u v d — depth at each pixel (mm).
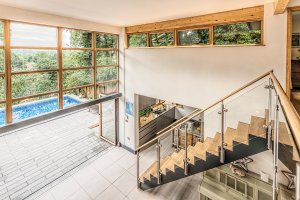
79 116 12281
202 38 5348
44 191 5562
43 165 6824
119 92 7902
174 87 5992
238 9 4602
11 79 4906
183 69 5707
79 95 6578
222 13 4852
